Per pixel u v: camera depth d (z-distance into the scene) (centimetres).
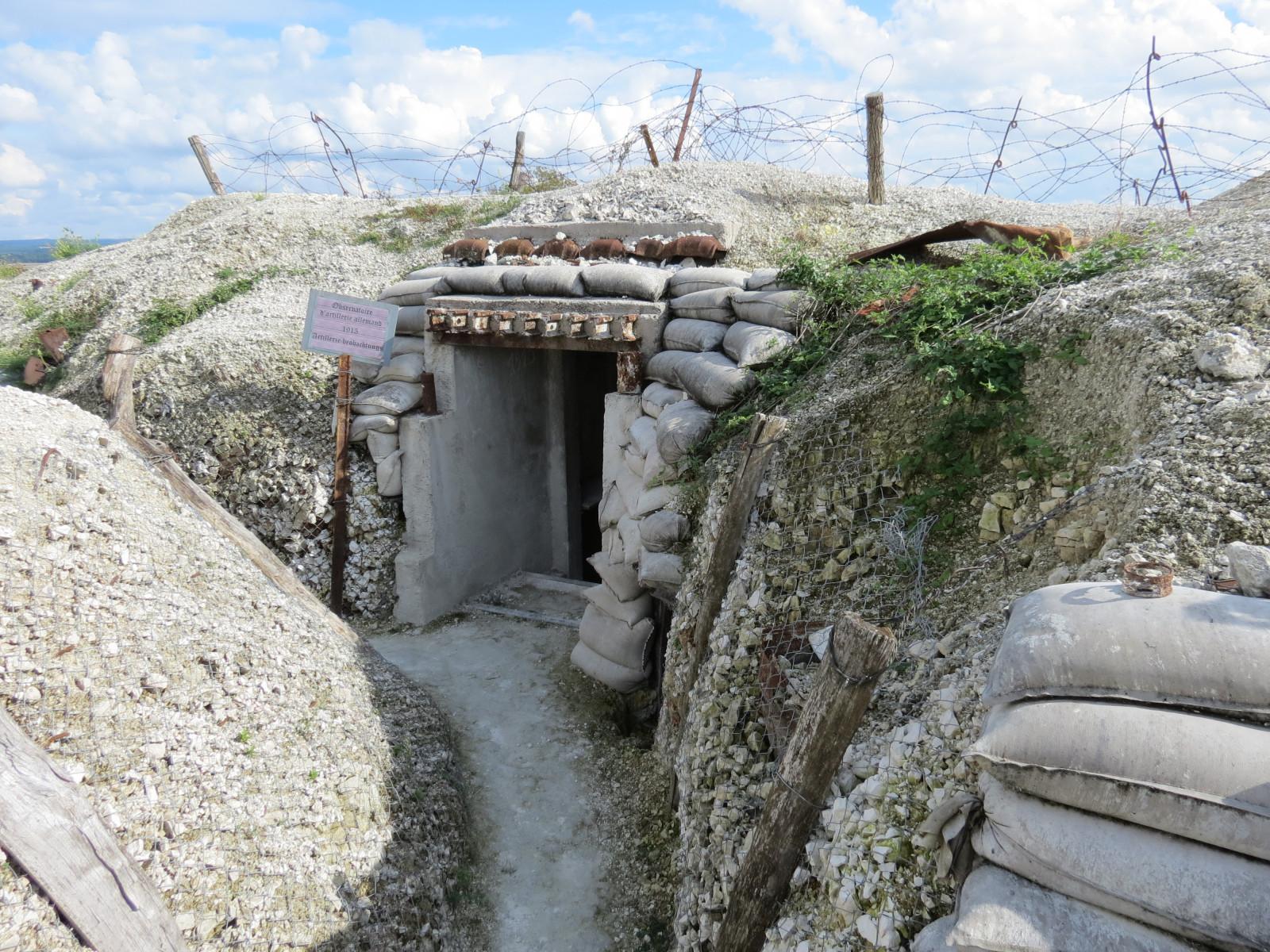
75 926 250
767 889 288
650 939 414
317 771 390
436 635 740
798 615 390
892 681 330
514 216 974
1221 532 269
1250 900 172
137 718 328
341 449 739
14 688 295
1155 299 377
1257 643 197
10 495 362
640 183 973
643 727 604
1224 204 605
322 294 698
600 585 634
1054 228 535
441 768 497
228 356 822
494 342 725
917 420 415
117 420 492
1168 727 191
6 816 245
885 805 274
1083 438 354
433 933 385
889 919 243
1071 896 195
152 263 1093
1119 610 218
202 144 1362
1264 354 324
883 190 891
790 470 438
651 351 655
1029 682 214
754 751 373
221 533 504
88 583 356
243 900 307
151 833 296
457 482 792
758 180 956
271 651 438
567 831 491
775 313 563
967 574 350
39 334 985
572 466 980
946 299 464
